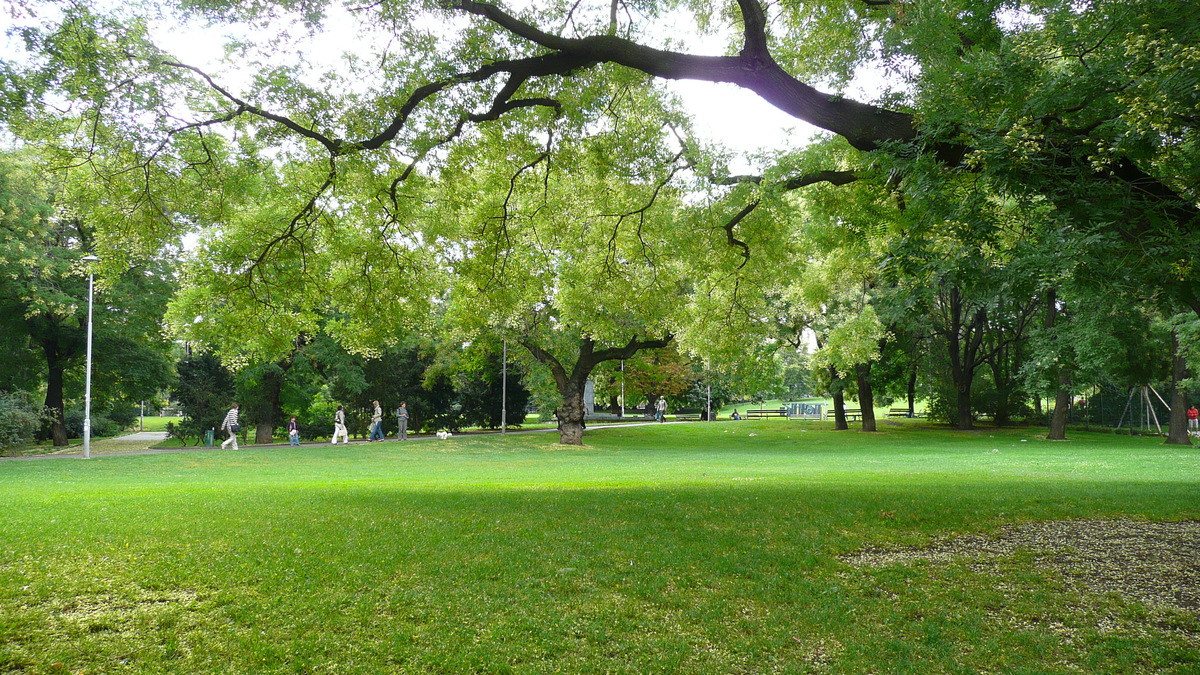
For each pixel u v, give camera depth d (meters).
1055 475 17.02
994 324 45.62
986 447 32.00
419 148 13.27
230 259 14.80
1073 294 9.65
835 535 9.10
